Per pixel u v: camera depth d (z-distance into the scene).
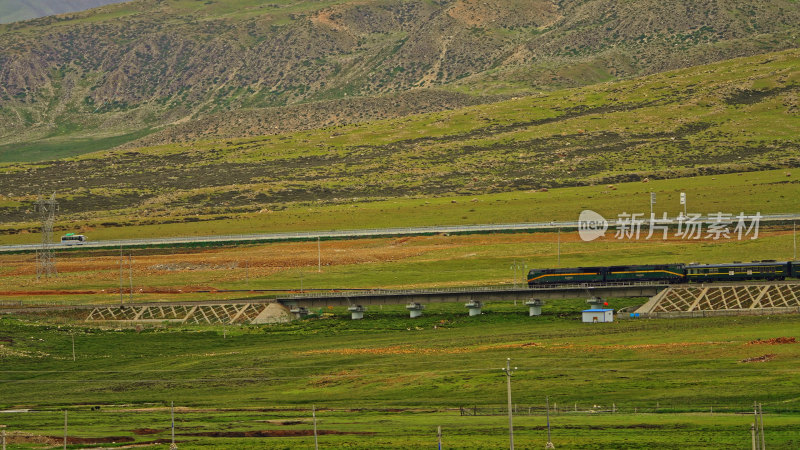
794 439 178.12
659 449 177.75
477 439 191.25
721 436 183.12
